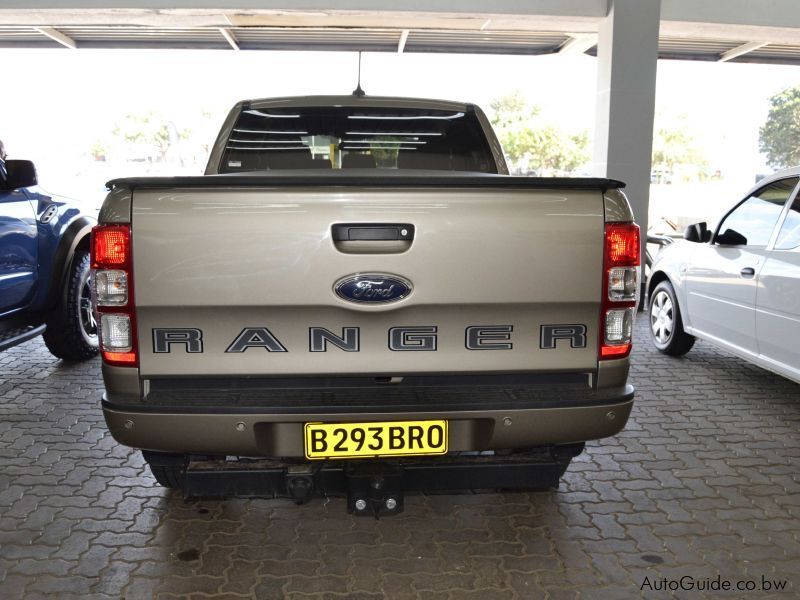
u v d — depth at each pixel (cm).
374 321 229
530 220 230
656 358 575
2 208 424
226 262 223
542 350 237
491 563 261
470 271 229
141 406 221
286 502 310
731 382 506
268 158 389
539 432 231
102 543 274
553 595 240
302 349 229
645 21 823
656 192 3616
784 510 307
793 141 4194
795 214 425
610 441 388
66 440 385
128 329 226
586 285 234
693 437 396
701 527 290
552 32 930
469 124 398
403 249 227
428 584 246
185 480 240
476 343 234
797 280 404
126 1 808
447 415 226
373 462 240
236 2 810
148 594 239
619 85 832
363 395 231
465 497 317
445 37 993
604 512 303
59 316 509
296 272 224
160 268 222
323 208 223
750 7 862
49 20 867
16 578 249
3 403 447
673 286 561
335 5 812
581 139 4441
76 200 539
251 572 254
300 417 222
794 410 444
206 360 228
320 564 259
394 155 396
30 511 301
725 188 3962
